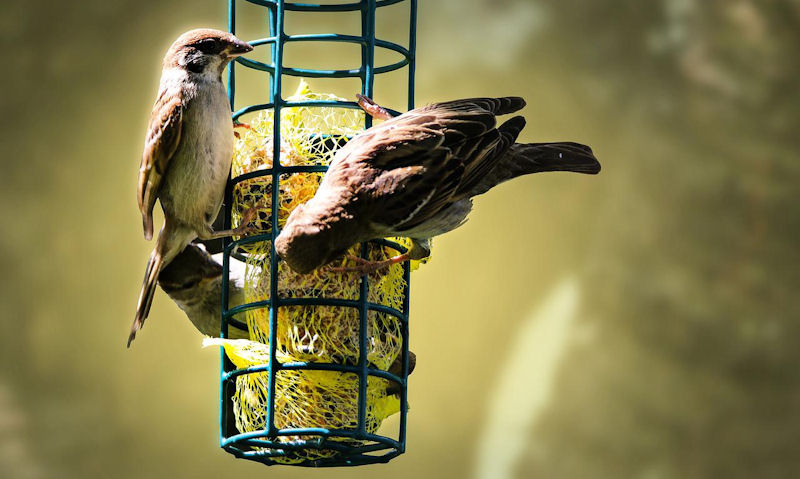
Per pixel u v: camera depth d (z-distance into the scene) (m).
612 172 15.14
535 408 13.98
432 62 16.22
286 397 7.95
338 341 7.91
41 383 14.90
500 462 14.10
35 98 15.74
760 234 13.88
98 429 14.80
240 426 8.30
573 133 15.77
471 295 15.28
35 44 15.83
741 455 13.20
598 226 14.88
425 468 14.52
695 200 14.30
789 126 14.19
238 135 8.36
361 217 7.53
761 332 13.50
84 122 15.74
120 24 16.02
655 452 13.40
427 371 14.89
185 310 8.68
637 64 15.66
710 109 14.62
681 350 13.66
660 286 13.96
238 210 8.27
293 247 7.43
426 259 8.49
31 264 15.26
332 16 15.73
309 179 8.14
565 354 14.12
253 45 8.17
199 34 8.02
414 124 7.75
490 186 8.62
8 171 15.49
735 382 13.42
